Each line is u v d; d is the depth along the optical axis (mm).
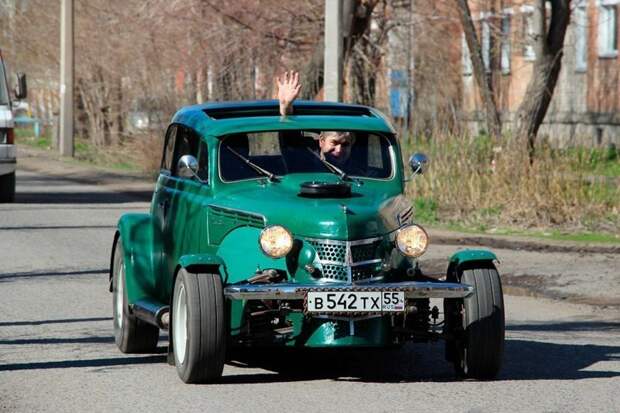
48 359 23078
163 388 20109
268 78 68625
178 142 23703
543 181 45125
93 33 95000
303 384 20406
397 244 20203
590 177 46281
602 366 22234
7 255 39875
